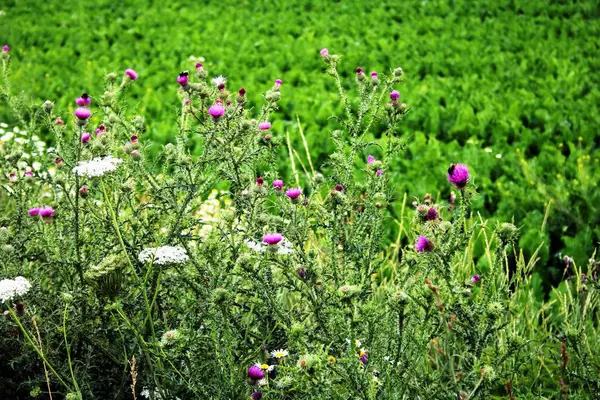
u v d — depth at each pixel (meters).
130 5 17.48
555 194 5.82
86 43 13.34
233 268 2.68
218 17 16.06
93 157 2.91
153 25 15.28
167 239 2.72
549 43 12.95
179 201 3.18
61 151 3.13
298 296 3.24
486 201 6.14
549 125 8.01
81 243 2.96
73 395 2.44
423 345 2.47
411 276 2.81
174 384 2.71
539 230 5.13
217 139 2.96
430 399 2.44
